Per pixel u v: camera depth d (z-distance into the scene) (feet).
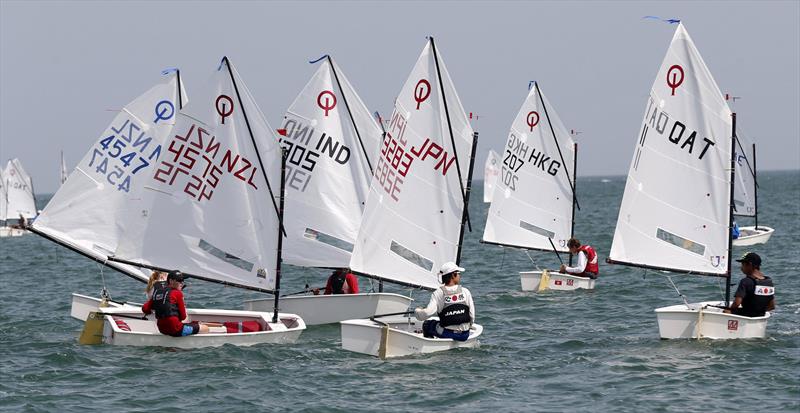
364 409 179.83
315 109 304.91
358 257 261.65
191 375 204.44
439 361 218.38
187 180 250.16
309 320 272.51
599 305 315.99
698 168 252.01
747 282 234.17
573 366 214.69
